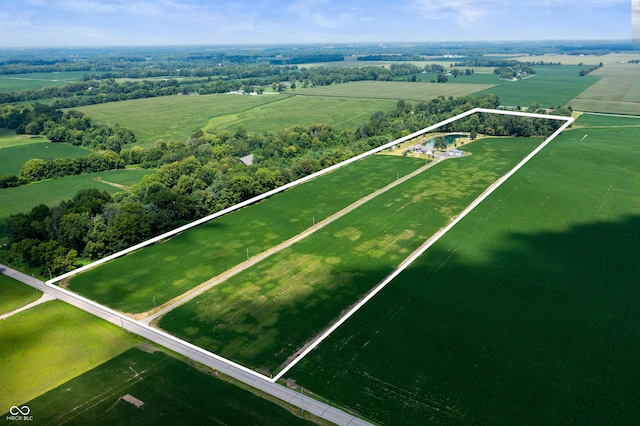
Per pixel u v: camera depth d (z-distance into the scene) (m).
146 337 74.31
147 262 99.12
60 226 104.56
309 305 82.88
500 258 97.81
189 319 79.25
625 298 82.69
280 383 63.84
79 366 67.81
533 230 111.00
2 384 64.31
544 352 69.25
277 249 104.81
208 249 105.06
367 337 73.38
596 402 59.75
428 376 64.81
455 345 71.19
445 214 122.88
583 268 93.12
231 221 120.62
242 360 68.75
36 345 72.50
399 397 61.12
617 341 71.38
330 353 69.81
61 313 81.00
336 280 91.31
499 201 129.00
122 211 109.38
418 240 108.06
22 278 93.31
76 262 97.00
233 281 91.31
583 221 115.38
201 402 60.44
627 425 56.28
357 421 57.41
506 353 69.12
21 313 81.12
